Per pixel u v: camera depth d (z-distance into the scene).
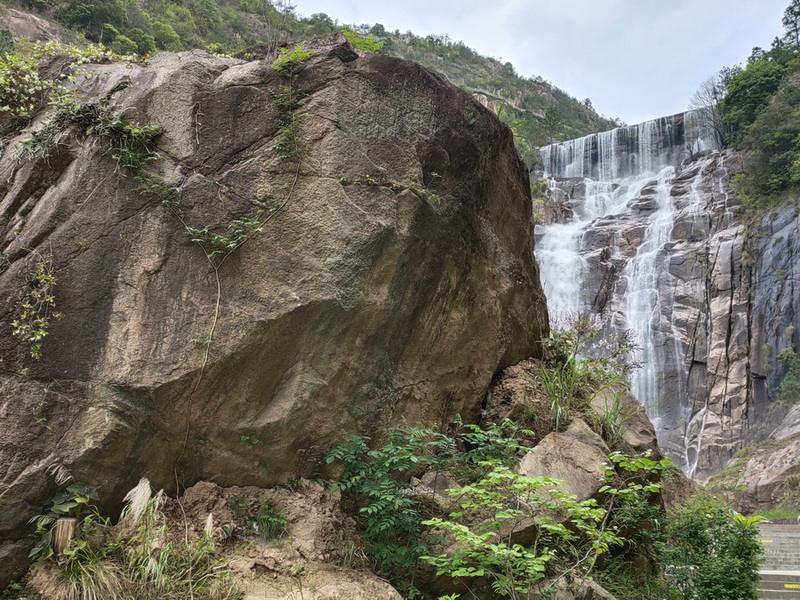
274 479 4.13
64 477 3.35
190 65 4.32
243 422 3.98
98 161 3.88
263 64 4.51
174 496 3.83
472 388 5.65
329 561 3.77
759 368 24.42
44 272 3.58
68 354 3.53
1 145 4.41
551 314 29.80
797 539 11.58
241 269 4.00
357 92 4.58
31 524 3.29
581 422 5.70
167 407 3.70
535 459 4.89
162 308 3.77
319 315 4.11
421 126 4.86
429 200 4.73
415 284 4.75
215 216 4.00
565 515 4.41
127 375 3.57
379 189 4.45
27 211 3.91
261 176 4.19
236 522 3.80
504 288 6.00
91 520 3.36
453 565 3.47
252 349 3.92
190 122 4.15
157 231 3.88
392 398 4.77
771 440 21.64
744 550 5.79
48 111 4.46
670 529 6.33
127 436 3.56
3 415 3.31
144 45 23.39
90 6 22.39
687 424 25.33
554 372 6.39
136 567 3.27
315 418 4.24
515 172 6.45
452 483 4.73
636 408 6.91
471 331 5.53
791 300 24.41
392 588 3.62
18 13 18.78
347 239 4.21
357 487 4.18
